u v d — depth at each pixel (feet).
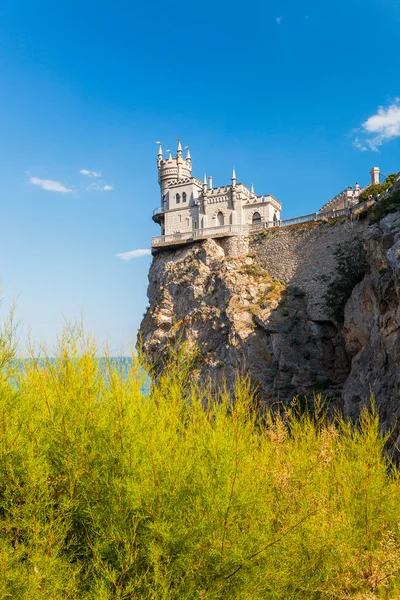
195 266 202.49
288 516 29.58
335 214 177.99
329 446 38.11
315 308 167.94
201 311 190.08
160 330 202.80
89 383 31.65
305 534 29.30
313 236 179.42
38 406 31.48
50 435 29.89
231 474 27.91
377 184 182.29
